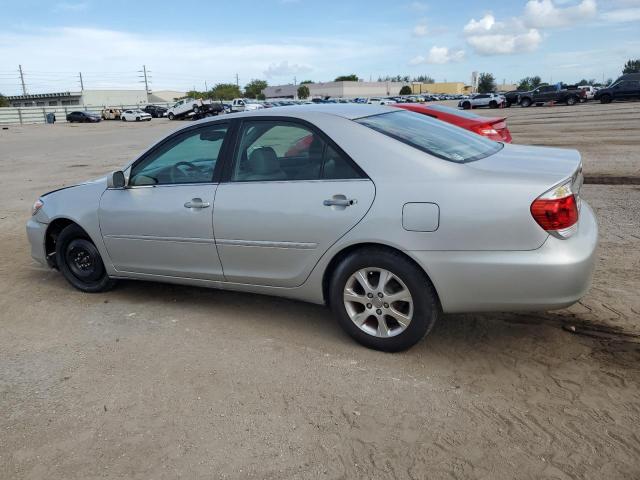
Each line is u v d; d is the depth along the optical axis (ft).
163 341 13.46
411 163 11.48
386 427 9.68
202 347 13.03
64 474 8.82
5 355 13.03
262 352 12.64
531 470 8.47
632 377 10.86
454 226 10.78
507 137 30.58
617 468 8.44
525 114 106.01
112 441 9.58
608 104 130.93
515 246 10.49
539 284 10.45
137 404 10.68
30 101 357.61
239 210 13.14
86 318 15.15
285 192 12.57
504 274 10.59
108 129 139.74
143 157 15.21
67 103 348.59
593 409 9.92
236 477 8.57
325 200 12.00
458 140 13.19
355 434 9.52
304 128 12.73
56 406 10.72
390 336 12.03
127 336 13.84
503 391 10.63
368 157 11.83
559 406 10.05
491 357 11.93
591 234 11.25
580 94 144.46
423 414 10.00
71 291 17.40
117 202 15.40
